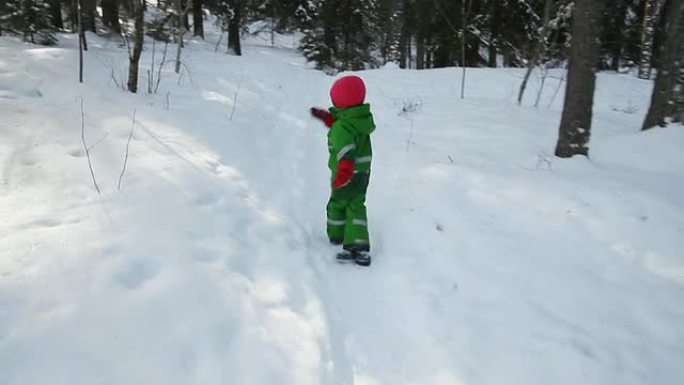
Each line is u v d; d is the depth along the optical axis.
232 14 20.73
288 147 6.60
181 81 9.33
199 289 3.18
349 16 20.23
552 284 3.78
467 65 19.25
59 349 2.49
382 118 8.50
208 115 7.02
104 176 4.47
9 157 4.52
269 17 24.86
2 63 7.79
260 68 12.60
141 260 3.34
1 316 2.64
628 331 3.33
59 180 4.27
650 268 4.02
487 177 5.25
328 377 2.77
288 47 28.67
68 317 2.71
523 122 8.12
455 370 2.92
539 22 16.70
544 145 6.73
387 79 12.73
